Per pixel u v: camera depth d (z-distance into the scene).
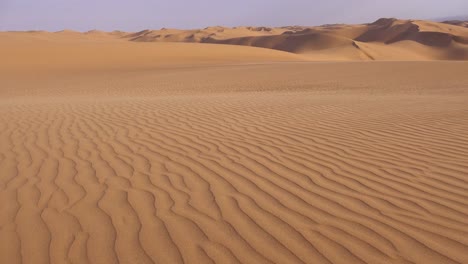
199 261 3.02
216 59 43.53
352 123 7.62
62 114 9.43
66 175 4.94
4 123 8.34
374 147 5.89
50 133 7.30
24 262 3.05
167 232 3.45
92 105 11.16
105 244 3.28
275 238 3.30
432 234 3.29
